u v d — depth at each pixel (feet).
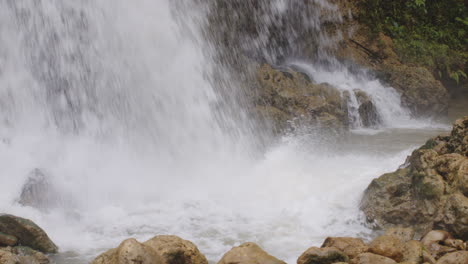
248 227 19.48
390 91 43.14
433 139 21.91
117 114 29.27
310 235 18.81
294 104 34.19
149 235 18.89
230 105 33.17
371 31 47.57
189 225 19.74
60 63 28.76
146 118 29.73
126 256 12.91
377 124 40.29
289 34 42.93
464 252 14.52
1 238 16.66
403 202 19.20
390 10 50.72
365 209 19.62
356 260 14.49
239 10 37.91
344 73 44.47
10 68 27.73
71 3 28.84
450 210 17.08
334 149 30.66
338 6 46.93
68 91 28.86
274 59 42.09
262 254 14.28
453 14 52.75
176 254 14.28
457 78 48.75
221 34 35.86
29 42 28.17
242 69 35.40
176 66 32.12
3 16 27.66
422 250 15.08
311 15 44.21
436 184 18.40
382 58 46.60
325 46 45.01
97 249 17.70
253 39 39.78
